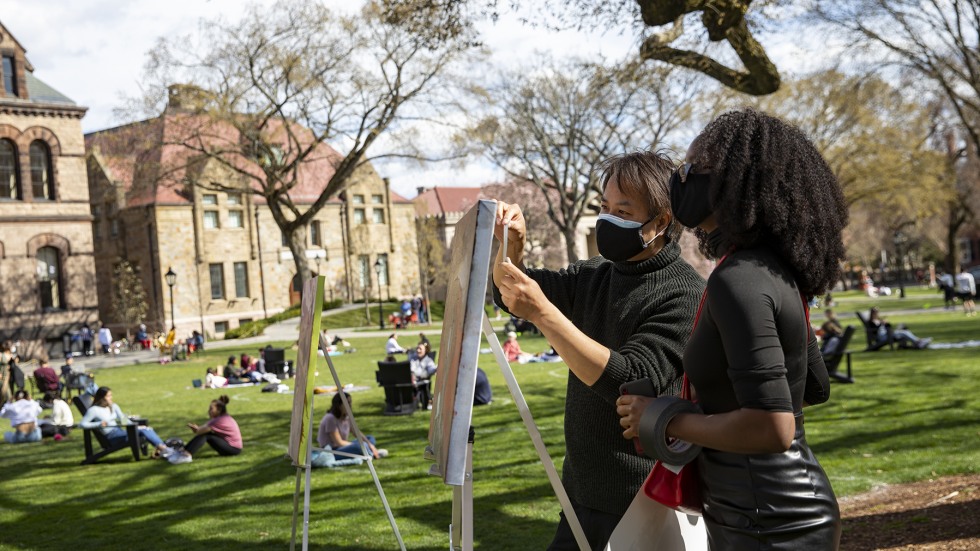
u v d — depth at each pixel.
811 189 2.10
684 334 2.71
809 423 12.46
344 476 10.65
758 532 2.07
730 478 2.12
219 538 7.91
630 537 2.50
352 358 33.16
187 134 39.22
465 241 2.54
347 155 38.41
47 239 50.25
